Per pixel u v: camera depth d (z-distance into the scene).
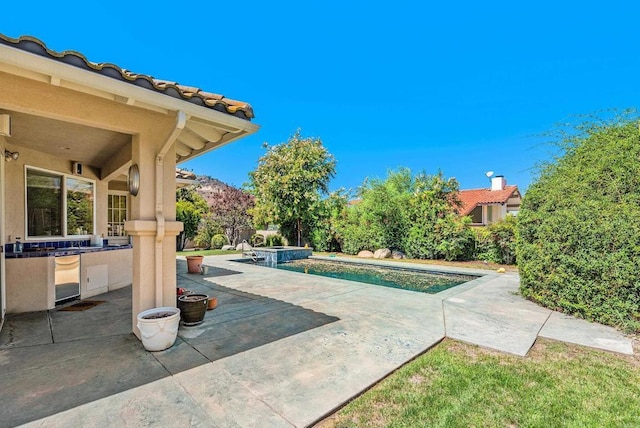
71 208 7.52
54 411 2.60
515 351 4.01
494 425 2.57
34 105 3.34
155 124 4.29
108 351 3.85
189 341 4.20
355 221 18.41
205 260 14.22
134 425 2.44
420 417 2.66
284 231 20.61
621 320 4.80
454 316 5.48
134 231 4.14
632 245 4.73
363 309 5.89
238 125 4.22
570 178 6.18
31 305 5.60
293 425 2.48
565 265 5.62
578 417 2.69
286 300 6.57
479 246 14.27
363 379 3.22
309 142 20.25
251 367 3.45
